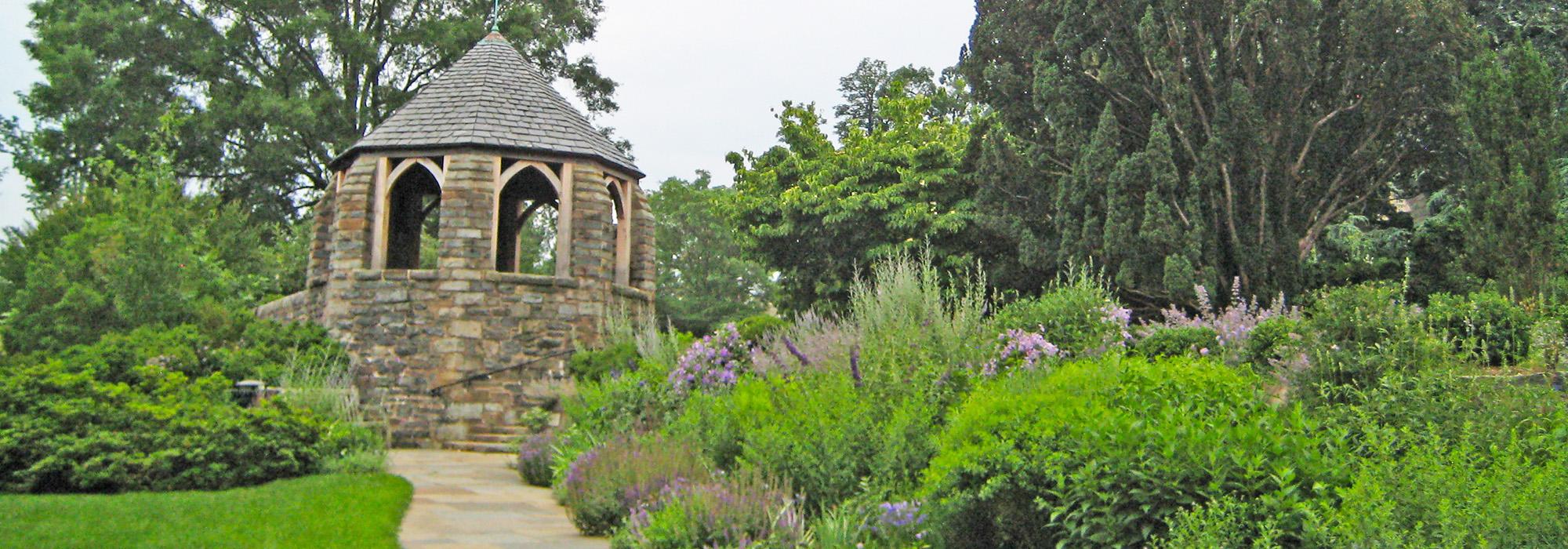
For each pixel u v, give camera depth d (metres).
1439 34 20.23
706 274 49.12
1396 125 21.78
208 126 28.78
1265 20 19.89
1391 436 6.23
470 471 13.70
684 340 14.62
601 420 12.42
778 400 9.31
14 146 30.41
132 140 28.41
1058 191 22.28
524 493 11.40
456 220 18.53
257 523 8.18
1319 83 21.70
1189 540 5.48
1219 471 5.83
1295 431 6.36
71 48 28.56
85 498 9.41
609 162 19.97
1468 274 17.88
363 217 18.88
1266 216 20.06
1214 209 19.86
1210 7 20.67
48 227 20.52
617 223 21.00
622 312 19.78
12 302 17.95
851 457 8.14
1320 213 22.25
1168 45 20.53
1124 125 22.06
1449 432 6.68
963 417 7.20
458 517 9.36
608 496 8.52
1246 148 19.77
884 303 11.22
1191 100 20.61
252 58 32.41
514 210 23.03
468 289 18.44
